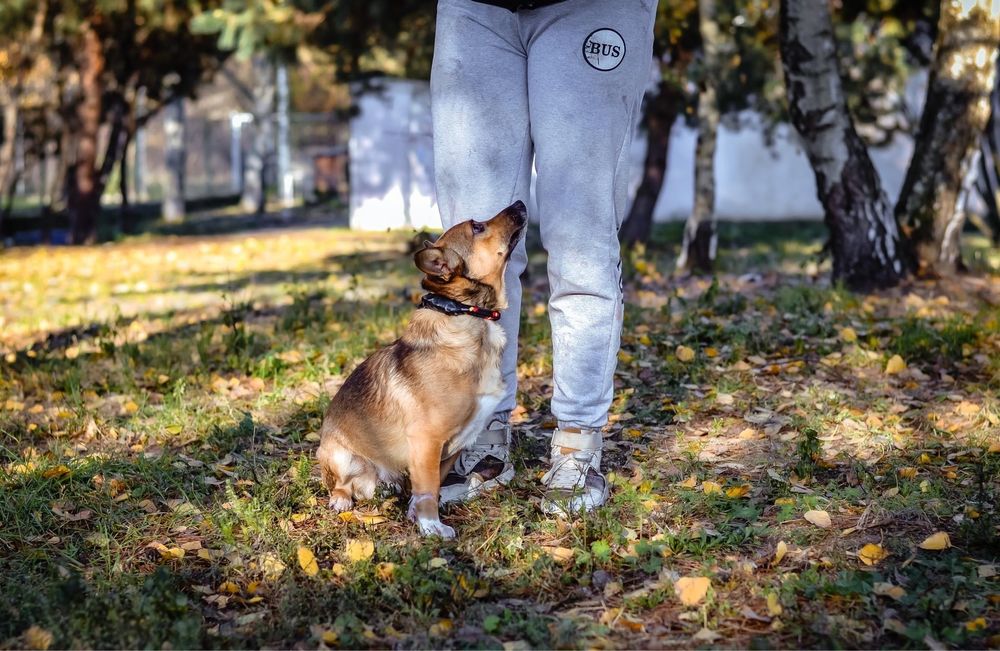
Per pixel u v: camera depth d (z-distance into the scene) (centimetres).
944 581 303
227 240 2053
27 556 350
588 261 362
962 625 272
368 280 1168
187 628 279
